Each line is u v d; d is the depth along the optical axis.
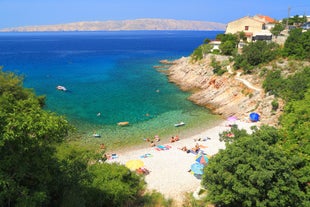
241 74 66.69
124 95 70.81
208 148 41.69
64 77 92.94
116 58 144.25
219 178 24.25
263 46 74.06
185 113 57.22
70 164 21.83
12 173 16.00
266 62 68.06
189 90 75.31
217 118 54.22
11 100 17.91
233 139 30.06
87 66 117.38
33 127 15.48
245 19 113.38
